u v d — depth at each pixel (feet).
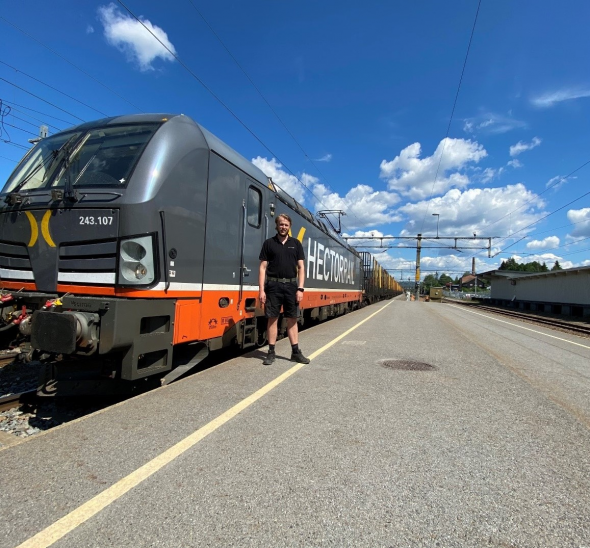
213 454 9.92
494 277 173.78
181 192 15.43
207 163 17.30
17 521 7.01
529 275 129.59
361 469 9.43
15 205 15.16
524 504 8.16
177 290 15.15
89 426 11.48
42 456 9.53
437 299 201.87
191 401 13.93
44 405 16.56
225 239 18.97
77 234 13.94
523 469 9.77
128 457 9.59
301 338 31.35
